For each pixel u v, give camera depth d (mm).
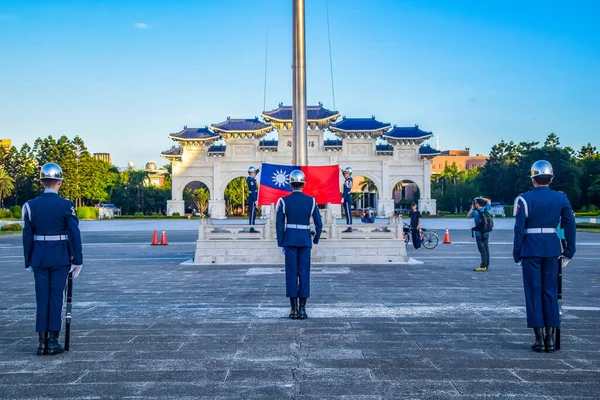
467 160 156750
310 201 8820
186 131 79250
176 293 11469
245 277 14156
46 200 6793
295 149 17359
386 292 11344
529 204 6730
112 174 106188
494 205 100875
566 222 6707
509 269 15898
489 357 6293
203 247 17594
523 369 5828
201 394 5109
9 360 6328
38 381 5539
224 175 78125
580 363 6055
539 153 90500
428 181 78125
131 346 6898
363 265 16906
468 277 13977
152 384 5406
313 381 5453
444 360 6172
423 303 9961
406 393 5094
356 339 7172
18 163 99000
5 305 10266
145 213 112938
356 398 4973
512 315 8812
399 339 7164
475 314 8891
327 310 9273
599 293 11297
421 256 20656
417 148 78125
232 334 7520
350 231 19422
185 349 6723
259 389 5227
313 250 17469
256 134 77938
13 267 17734
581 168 92188
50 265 6641
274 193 17672
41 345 6613
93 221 70938
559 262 6766
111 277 14477
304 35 17281
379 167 77500
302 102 17297
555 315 6527
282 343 6980
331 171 17562
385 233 17625
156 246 27641
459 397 4984
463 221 65188
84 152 91062
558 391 5141
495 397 4984
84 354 6547
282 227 8672
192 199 111812
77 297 10984
